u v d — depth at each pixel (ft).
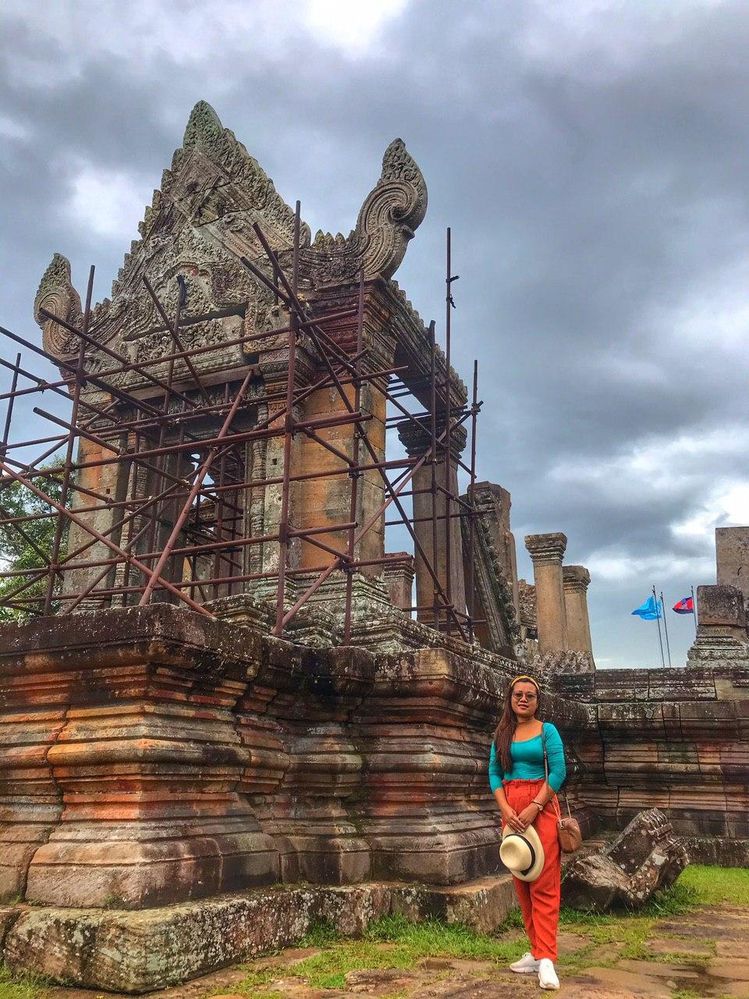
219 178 51.08
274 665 25.14
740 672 47.85
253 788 24.82
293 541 43.14
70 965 17.95
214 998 17.15
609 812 45.96
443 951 21.50
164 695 21.57
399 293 49.03
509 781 19.93
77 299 54.39
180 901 20.22
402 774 27.40
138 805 20.49
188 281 50.03
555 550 66.23
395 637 35.45
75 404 38.70
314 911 23.35
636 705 45.96
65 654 21.56
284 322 45.70
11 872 20.44
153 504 44.06
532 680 20.61
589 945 23.36
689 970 20.43
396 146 46.75
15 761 21.52
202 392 45.93
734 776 44.32
